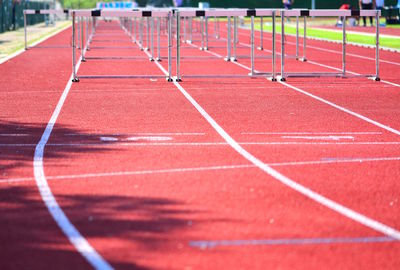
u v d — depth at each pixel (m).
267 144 13.73
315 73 26.12
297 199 9.69
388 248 7.67
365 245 7.76
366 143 13.96
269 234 8.12
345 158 12.51
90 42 50.88
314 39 54.66
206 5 62.62
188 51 41.94
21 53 39.31
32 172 11.30
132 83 24.30
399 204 9.48
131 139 14.18
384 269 7.05
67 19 105.81
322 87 23.22
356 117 17.14
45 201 9.54
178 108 18.39
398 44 44.62
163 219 8.66
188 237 7.97
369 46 44.22
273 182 10.66
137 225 8.41
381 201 9.63
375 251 7.57
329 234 8.14
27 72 28.23
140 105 18.92
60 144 13.69
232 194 9.91
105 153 12.82
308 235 8.09
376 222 8.65
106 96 20.80
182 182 10.61
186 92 21.78
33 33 63.22
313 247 7.67
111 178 10.88
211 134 14.75
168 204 9.37
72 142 13.89
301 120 16.61
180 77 25.64
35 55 37.78
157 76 25.55
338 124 16.12
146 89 22.56
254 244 7.75
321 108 18.52
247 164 11.94
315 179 10.89
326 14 25.08
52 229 8.26
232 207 9.24
